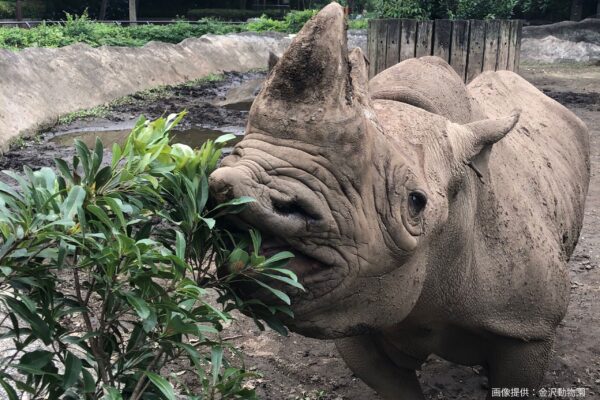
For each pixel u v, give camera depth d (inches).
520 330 149.6
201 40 922.1
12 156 436.8
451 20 335.0
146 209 98.4
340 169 101.1
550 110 202.1
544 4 1074.7
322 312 109.7
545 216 161.8
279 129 99.8
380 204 108.1
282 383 190.5
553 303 152.9
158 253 89.5
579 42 1056.8
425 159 119.6
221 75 887.1
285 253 97.0
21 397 139.5
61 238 85.0
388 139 114.3
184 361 189.3
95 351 98.9
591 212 346.0
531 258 147.9
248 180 95.1
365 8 1403.8
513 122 130.1
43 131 525.3
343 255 104.8
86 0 1594.5
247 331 219.0
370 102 111.9
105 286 93.9
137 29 987.9
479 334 150.1
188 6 1780.3
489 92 193.5
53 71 613.6
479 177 133.3
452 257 135.0
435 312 142.1
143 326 92.0
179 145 102.9
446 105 137.9
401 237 110.2
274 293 97.5
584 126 209.0
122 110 619.8
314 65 98.8
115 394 89.5
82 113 587.5
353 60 112.4
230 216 98.6
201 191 97.0
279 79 100.3
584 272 272.1
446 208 121.3
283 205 97.5
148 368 99.1
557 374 199.6
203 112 612.7
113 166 95.0
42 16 1461.6
